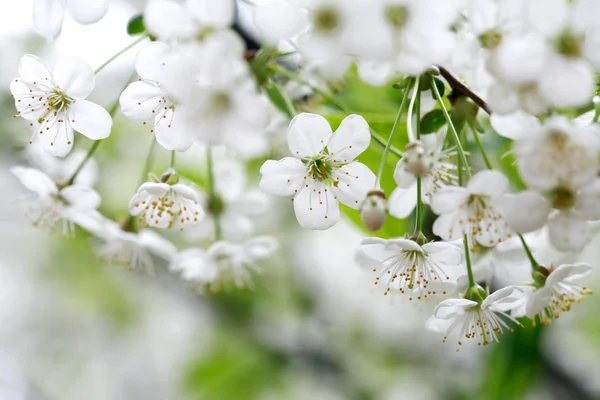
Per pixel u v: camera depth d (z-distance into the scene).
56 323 0.85
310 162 0.45
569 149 0.41
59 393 0.88
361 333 0.74
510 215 0.42
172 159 0.46
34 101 0.45
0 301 0.82
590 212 0.42
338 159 0.45
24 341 0.86
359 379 0.70
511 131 0.42
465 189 0.43
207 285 0.52
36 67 0.45
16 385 0.87
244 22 0.47
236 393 0.69
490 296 0.44
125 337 0.82
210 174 0.51
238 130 0.41
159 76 0.42
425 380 0.72
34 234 0.75
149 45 0.42
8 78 0.56
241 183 0.52
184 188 0.46
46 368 0.87
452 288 0.45
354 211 0.49
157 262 0.59
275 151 0.50
